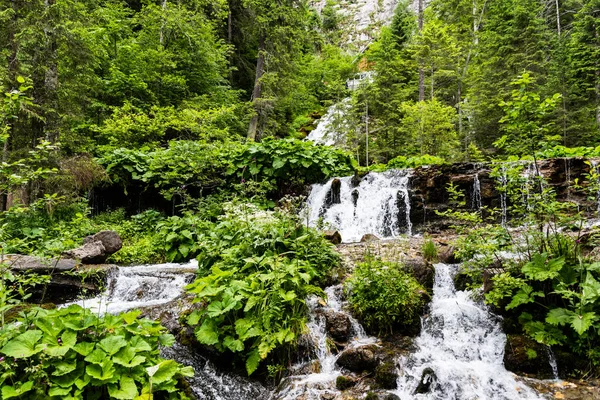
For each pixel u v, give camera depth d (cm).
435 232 830
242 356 402
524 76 430
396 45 2522
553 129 1420
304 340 410
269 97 1759
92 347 298
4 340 284
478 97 1616
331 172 1071
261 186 987
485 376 368
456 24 2420
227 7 1805
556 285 394
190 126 1255
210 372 397
